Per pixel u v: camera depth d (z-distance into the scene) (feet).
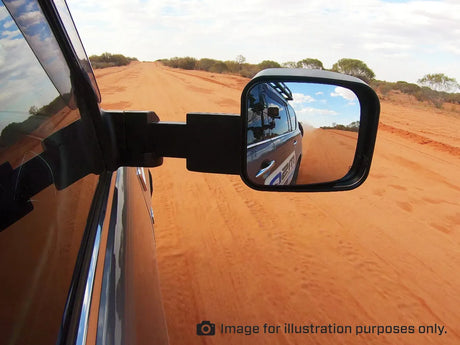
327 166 5.49
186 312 10.80
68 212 3.34
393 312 11.25
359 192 20.17
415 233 15.97
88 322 2.81
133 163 4.88
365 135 5.17
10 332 2.17
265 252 13.88
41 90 3.29
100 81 75.31
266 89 5.36
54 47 3.66
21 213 2.61
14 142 2.73
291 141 6.99
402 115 48.21
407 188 21.12
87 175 4.11
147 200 8.44
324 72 5.02
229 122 4.50
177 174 21.47
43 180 3.01
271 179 5.85
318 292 11.92
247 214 16.81
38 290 2.52
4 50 2.73
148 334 4.04
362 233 15.69
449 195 20.42
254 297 11.54
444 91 73.15
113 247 3.88
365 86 4.85
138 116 4.70
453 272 13.35
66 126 3.71
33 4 3.26
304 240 14.87
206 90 61.11
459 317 11.18
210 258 13.34
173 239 14.43
